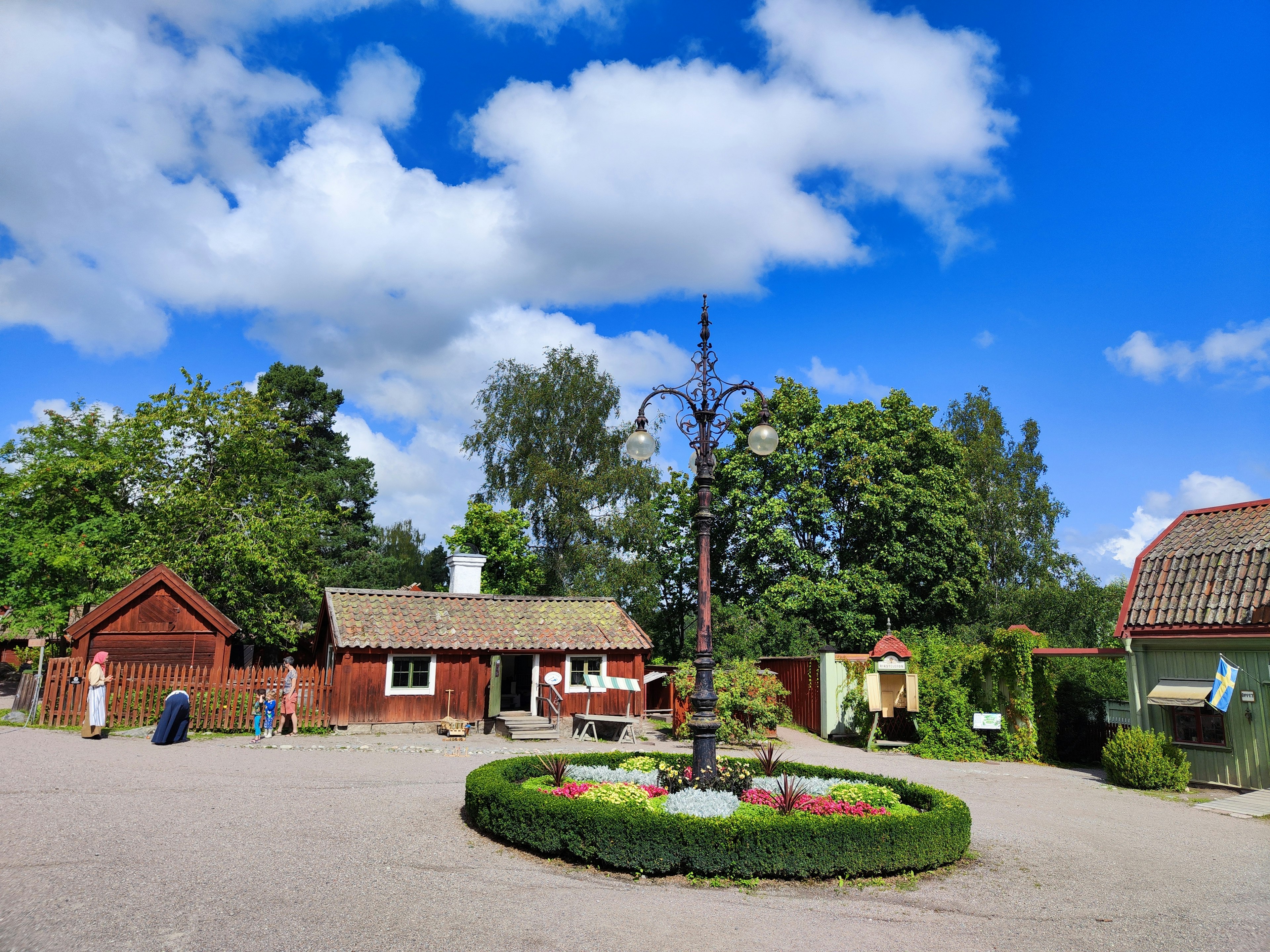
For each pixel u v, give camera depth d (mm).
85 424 30516
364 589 23125
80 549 25828
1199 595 16812
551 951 6133
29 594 26797
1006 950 6672
